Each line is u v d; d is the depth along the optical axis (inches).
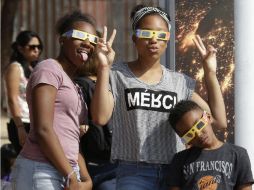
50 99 220.4
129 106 244.7
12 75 374.3
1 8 860.0
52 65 224.8
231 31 281.6
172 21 281.3
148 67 247.9
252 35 280.2
